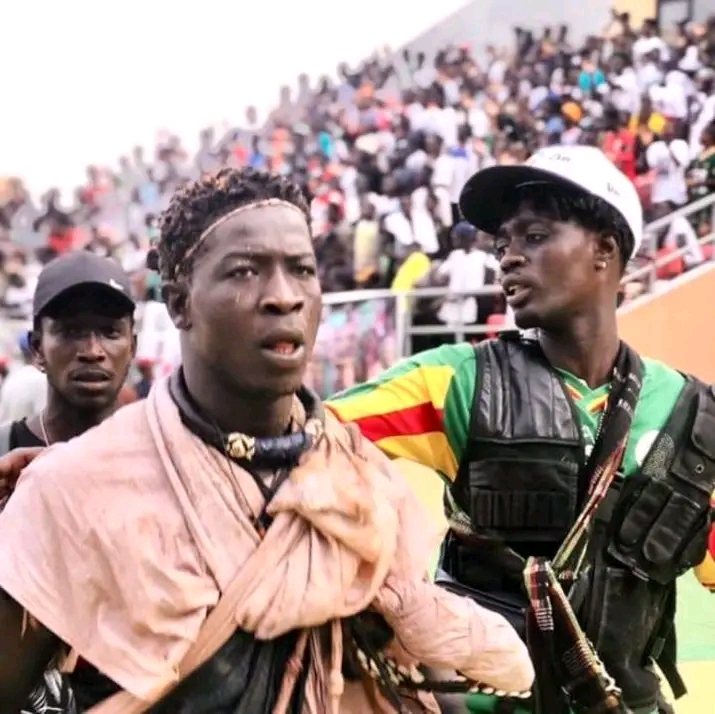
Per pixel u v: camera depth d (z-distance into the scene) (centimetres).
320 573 122
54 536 121
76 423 240
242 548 122
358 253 1312
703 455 207
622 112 1433
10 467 162
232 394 127
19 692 130
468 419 202
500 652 133
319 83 1741
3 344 1193
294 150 1633
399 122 1531
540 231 205
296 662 124
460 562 207
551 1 1653
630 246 210
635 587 203
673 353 1096
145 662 117
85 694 128
